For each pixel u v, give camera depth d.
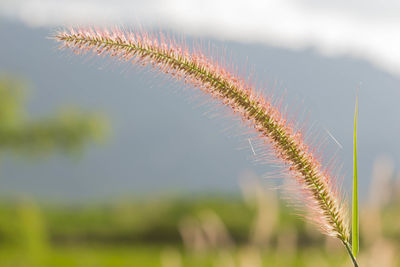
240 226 22.22
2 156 21.77
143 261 19.23
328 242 4.23
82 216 32.69
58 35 2.09
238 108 2.15
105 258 19.94
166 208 29.02
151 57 2.10
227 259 4.12
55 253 19.70
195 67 2.11
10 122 20.83
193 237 4.45
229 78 2.14
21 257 11.97
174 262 4.48
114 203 33.91
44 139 20.86
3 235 14.30
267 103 2.17
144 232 28.44
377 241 3.52
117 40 2.10
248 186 3.96
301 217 2.33
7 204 22.98
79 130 20.75
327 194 2.28
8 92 21.00
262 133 2.18
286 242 4.18
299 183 2.28
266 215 4.00
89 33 2.09
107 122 21.52
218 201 28.25
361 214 3.56
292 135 2.20
